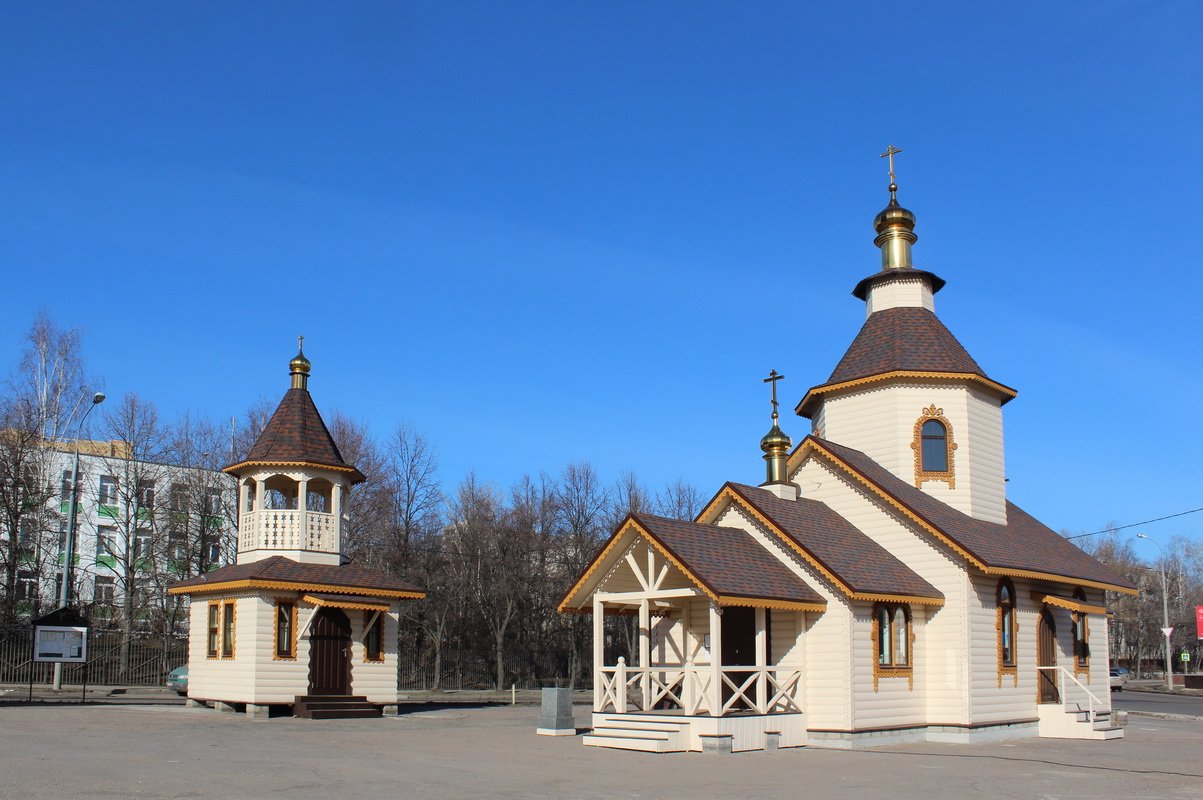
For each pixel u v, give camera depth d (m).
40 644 31.20
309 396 32.16
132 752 18.58
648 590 23.91
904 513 27.59
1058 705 28.70
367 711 29.41
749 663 25.95
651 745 21.98
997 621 27.81
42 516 49.69
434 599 55.38
